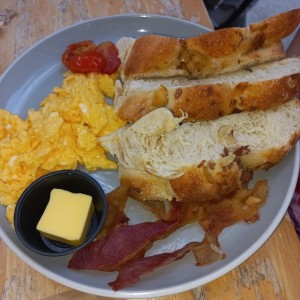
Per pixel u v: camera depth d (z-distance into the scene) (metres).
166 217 0.24
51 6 0.34
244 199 0.25
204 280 0.21
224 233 0.24
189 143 0.25
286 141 0.26
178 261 0.22
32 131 0.25
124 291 0.20
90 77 0.29
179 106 0.25
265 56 0.28
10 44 0.32
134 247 0.22
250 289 0.22
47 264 0.22
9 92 0.29
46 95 0.30
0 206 0.24
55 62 0.31
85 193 0.24
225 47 0.26
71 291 0.22
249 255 0.22
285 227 0.24
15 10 0.34
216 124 0.27
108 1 0.35
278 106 0.28
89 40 0.31
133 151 0.25
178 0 0.35
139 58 0.27
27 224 0.22
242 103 0.26
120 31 0.32
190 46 0.26
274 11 0.61
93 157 0.26
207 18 0.34
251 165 0.26
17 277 0.22
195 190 0.24
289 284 0.22
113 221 0.24
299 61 0.28
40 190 0.23
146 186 0.25
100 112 0.27
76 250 0.21
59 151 0.26
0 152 0.25
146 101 0.26
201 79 0.28
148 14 0.32
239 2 0.48
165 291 0.20
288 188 0.24
